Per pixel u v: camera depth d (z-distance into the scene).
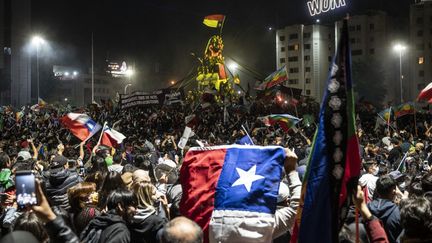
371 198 8.41
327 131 4.29
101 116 39.22
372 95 94.00
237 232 4.67
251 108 39.47
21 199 3.69
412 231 4.72
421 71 97.69
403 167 11.99
